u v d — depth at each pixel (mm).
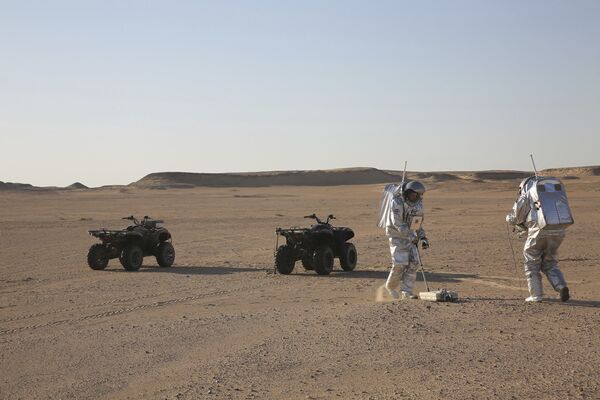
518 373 8695
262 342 10805
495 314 12117
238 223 45156
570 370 8703
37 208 72125
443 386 8320
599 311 12227
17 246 30688
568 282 16953
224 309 14312
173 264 23484
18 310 14820
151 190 159250
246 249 28609
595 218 41094
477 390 8109
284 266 20266
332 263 20234
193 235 35781
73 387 8953
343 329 11344
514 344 10055
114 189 167875
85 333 12047
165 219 50188
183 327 12203
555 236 13016
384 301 14164
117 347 10898
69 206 76562
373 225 41125
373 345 10297
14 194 129875
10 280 19703
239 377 9047
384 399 7977
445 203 67938
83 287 18156
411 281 14641
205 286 17984
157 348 10742
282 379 8898
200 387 8711
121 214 59250
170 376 9250
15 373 9641
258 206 71625
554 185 13078
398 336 10750
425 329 11133
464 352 9742
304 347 10375
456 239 29781
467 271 19750
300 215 54344
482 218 44312
